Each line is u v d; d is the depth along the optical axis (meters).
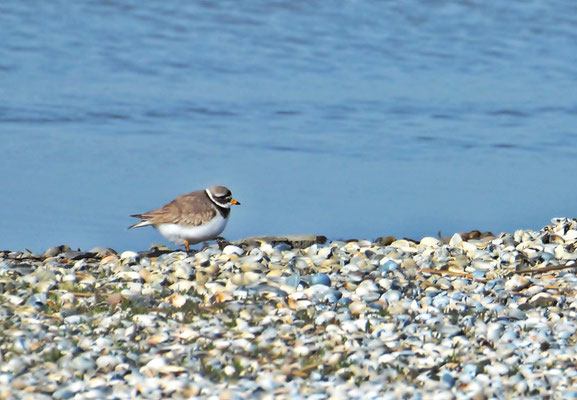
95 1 38.69
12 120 26.19
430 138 25.91
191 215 16.03
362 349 11.30
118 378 10.47
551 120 27.89
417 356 11.20
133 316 12.12
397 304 12.88
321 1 38.47
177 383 10.20
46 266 14.65
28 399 9.93
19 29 35.88
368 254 15.64
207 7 38.19
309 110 28.33
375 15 38.53
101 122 26.42
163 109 27.97
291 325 11.98
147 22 37.22
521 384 10.47
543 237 16.78
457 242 16.69
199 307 12.52
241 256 15.20
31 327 11.66
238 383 10.37
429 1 39.31
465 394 10.31
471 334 11.95
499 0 39.78
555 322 12.40
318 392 10.23
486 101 29.72
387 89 30.97
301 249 15.98
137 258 14.93
